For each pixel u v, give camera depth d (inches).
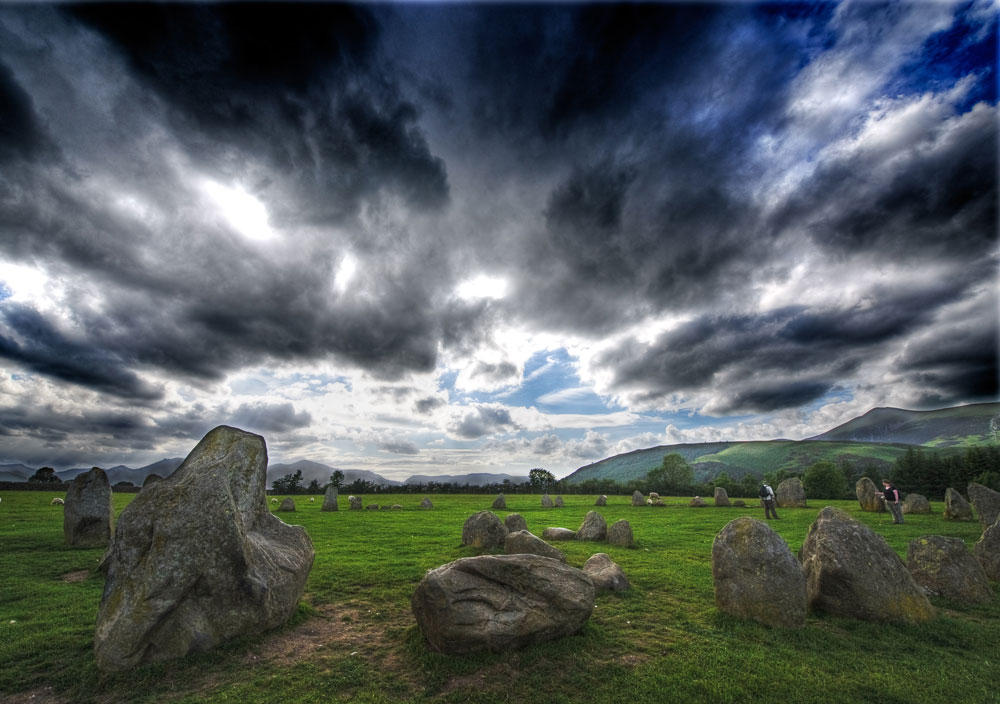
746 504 1902.1
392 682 337.4
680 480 3705.7
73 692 323.3
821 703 310.0
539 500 2320.4
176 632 359.6
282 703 308.0
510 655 363.3
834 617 460.1
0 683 334.6
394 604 502.9
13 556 727.1
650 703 308.8
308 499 2388.0
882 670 356.2
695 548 832.3
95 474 855.1
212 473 416.8
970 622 461.7
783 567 447.8
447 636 358.0
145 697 314.5
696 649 387.9
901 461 3233.3
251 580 397.4
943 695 322.7
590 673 348.5
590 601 416.2
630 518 1374.3
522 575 400.2
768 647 392.8
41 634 410.0
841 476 2763.3
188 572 370.0
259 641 394.6
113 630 346.6
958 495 1210.6
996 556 618.8
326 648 395.2
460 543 877.2
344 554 764.6
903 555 762.8
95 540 823.7
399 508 1819.6
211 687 328.5
